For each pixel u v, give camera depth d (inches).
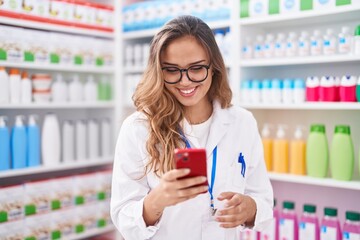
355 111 95.3
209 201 55.7
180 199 44.2
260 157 61.0
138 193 53.7
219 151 57.3
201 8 105.0
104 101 121.2
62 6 106.5
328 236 88.5
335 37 92.0
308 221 91.4
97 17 115.9
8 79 98.3
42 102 104.3
